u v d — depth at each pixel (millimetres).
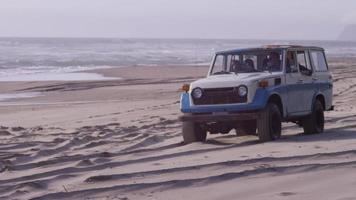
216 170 13398
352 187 11492
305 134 20016
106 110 31172
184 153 16203
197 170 13469
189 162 14539
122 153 16531
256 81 17828
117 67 79688
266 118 17750
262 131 17766
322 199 10680
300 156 14570
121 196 11469
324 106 21141
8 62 88562
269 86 18094
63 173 13797
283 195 11086
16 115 29984
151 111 29453
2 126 24250
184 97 18344
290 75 19188
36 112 31297
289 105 18984
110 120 26062
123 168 14242
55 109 32750
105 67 80750
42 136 20609
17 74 65938
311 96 20109
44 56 111625
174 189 11906
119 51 152250
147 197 11344
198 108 17969
